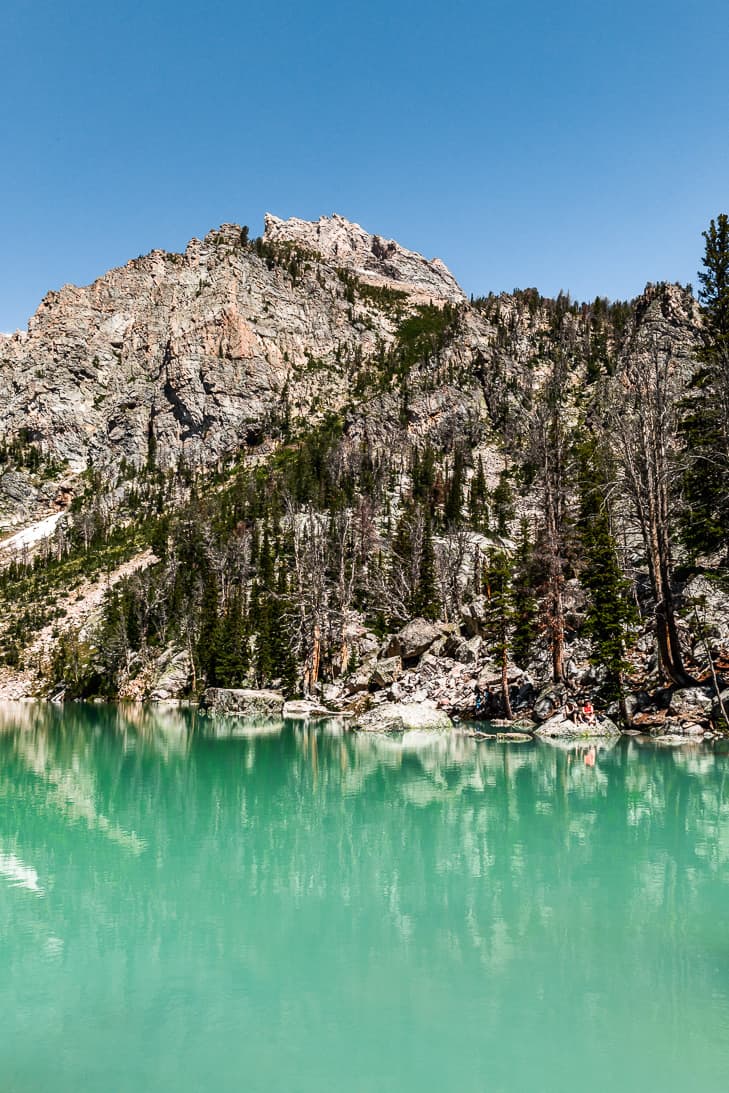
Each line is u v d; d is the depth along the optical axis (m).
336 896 14.52
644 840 18.69
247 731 51.78
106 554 153.50
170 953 11.77
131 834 20.34
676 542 52.00
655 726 40.00
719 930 12.49
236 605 89.50
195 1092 7.91
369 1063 8.45
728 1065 8.39
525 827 20.23
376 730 48.84
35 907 14.13
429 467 140.88
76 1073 8.31
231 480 180.88
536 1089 7.93
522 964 11.16
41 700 102.44
